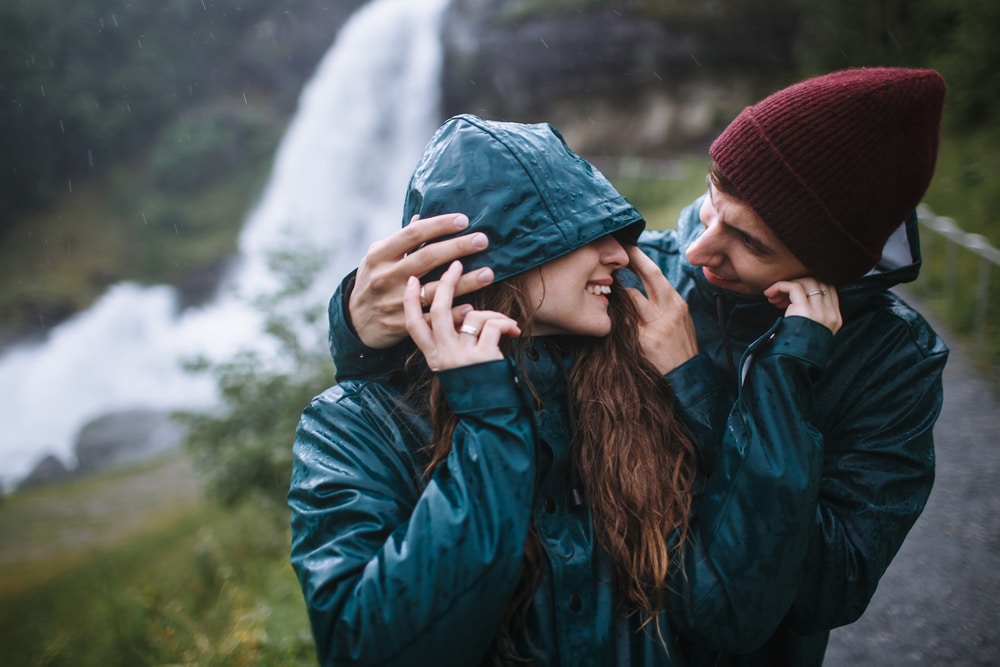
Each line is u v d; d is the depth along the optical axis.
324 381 9.66
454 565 1.14
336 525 1.26
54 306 30.19
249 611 4.45
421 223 1.27
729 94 26.92
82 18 36.62
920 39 16.59
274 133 36.81
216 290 31.98
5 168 35.19
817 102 1.34
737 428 1.33
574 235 1.28
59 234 34.34
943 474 4.69
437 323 1.24
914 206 1.42
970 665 3.09
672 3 27.67
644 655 1.30
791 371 1.32
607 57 28.59
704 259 1.50
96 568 11.16
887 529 1.40
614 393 1.36
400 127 32.62
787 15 25.91
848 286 1.46
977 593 3.52
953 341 6.96
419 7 33.12
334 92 33.75
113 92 36.91
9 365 27.95
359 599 1.16
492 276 1.26
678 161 25.52
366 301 1.33
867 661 3.19
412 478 1.32
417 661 1.14
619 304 1.43
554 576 1.26
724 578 1.26
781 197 1.35
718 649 1.31
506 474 1.19
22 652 7.68
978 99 13.20
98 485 17.97
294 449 1.40
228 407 10.38
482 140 1.30
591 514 1.32
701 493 1.38
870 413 1.46
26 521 15.64
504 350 1.31
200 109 37.78
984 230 9.59
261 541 7.86
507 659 1.26
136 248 33.50
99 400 26.42
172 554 10.86
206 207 34.94
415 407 1.36
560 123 29.84
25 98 35.12
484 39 30.70
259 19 38.78
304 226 11.02
